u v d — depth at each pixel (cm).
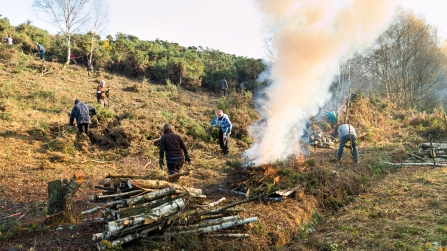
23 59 2078
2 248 464
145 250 455
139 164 983
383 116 1789
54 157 934
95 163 959
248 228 539
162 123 1259
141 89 1966
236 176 770
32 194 689
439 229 532
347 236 545
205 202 566
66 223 552
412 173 912
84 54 2564
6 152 938
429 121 1647
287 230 571
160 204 499
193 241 470
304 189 731
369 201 720
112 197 537
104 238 460
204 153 1125
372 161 1016
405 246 483
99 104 1291
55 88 1650
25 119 1201
